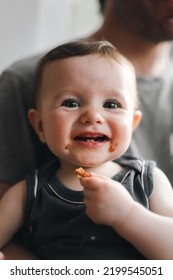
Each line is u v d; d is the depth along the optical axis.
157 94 1.08
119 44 1.11
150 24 1.04
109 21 1.12
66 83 0.84
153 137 1.04
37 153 0.99
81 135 0.82
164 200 0.84
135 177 0.86
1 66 1.66
